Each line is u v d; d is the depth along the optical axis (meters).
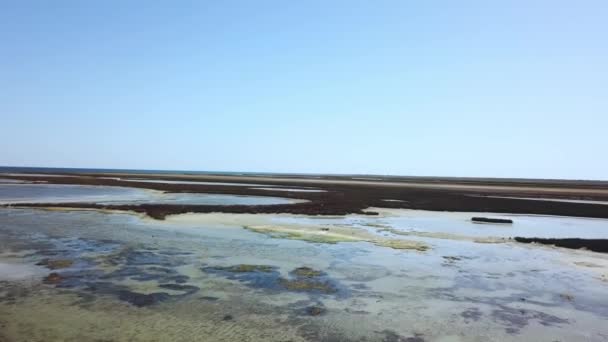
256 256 15.51
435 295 11.55
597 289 12.39
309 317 9.71
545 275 13.85
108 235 18.94
